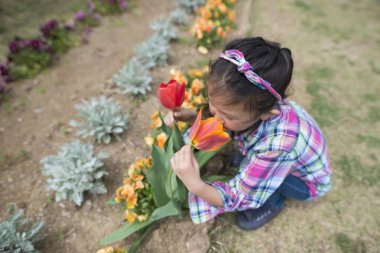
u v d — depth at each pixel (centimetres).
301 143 171
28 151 273
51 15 453
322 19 449
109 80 335
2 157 267
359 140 279
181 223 209
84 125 270
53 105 316
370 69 360
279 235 213
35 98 325
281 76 140
